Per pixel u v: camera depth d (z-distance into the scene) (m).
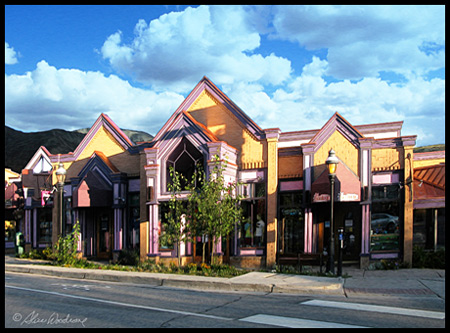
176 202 17.38
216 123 20.45
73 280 14.98
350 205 19.20
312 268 17.88
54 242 24.22
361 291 12.23
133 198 22.28
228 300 10.75
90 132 23.80
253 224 19.38
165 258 19.91
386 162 18.14
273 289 12.50
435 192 17.78
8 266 17.94
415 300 11.08
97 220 23.55
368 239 17.89
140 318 8.54
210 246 19.53
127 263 20.84
